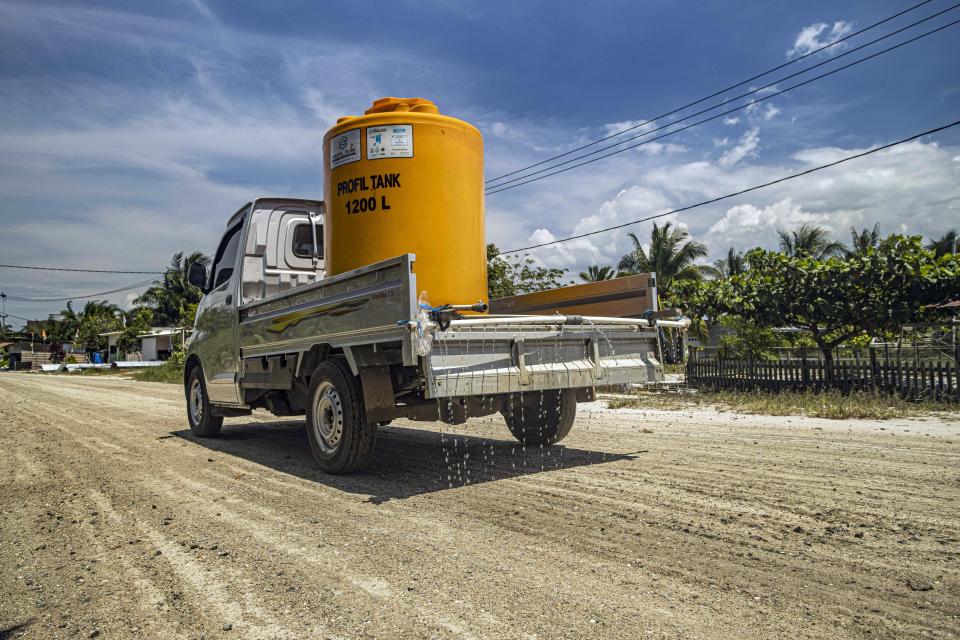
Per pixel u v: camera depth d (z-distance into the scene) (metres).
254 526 3.86
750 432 7.73
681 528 3.66
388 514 4.09
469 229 5.88
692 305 16.02
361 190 5.71
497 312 7.75
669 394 13.49
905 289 12.38
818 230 39.91
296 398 6.39
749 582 2.85
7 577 3.09
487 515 4.02
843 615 2.51
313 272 7.75
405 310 4.32
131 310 65.81
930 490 4.51
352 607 2.64
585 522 3.81
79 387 22.98
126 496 4.74
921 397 10.56
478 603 2.65
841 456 5.92
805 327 14.85
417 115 5.71
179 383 26.59
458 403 5.48
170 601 2.75
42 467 6.02
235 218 7.89
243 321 7.07
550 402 6.54
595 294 6.57
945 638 2.30
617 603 2.64
